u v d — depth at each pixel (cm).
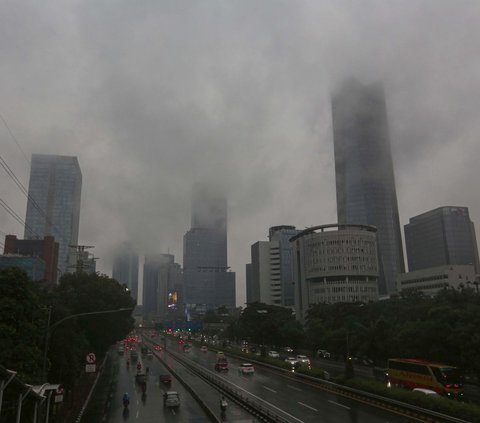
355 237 17650
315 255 17962
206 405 4419
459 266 16025
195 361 10094
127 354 12481
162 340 19825
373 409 4044
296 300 18975
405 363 4916
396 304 9081
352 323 8625
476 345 4709
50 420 3722
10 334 3219
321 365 8356
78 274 7544
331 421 3578
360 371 7075
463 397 4322
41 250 16212
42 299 4356
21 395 2184
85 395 5453
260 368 8131
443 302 6906
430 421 3444
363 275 17450
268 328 11619
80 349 4906
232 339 16788
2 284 3341
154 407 4681
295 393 5128
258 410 3912
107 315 6556
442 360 5300
